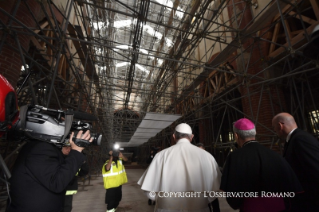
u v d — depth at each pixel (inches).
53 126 55.3
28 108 53.9
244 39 204.5
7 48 127.0
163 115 232.8
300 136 67.2
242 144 70.4
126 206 192.1
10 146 169.8
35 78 183.8
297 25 238.7
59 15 236.4
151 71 506.9
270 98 216.1
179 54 266.7
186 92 363.9
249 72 254.4
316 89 256.8
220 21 359.6
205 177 65.1
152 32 403.5
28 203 46.5
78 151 57.2
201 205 62.1
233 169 60.6
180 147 71.6
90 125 65.6
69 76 301.7
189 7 278.8
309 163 58.8
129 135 770.8
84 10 312.7
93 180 397.1
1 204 173.6
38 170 47.5
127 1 309.7
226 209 171.6
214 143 262.5
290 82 207.8
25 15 142.5
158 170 69.6
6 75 123.4
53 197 50.4
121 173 162.7
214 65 265.4
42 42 212.5
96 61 305.9
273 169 55.3
